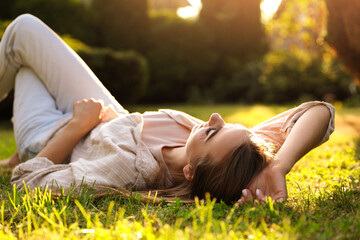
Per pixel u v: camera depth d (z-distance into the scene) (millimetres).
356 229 1419
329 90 12594
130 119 2166
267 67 13477
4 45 2678
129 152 2029
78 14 12031
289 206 1725
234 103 13844
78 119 2260
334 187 2053
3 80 2850
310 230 1375
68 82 2656
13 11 11172
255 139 1799
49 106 2609
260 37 14938
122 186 1968
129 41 13250
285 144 1892
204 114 9008
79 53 9109
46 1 11422
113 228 1487
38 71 2676
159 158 2031
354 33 5027
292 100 12859
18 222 1642
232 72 14406
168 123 2193
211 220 1456
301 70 13117
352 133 5539
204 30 14227
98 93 2688
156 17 14219
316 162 3146
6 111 8586
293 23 7957
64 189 1947
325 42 5668
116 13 12992
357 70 5539
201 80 14250
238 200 1711
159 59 13844
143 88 10188
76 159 2205
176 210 1704
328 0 5152
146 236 1346
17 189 2000
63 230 1429
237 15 14656
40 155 2189
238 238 1340
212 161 1760
